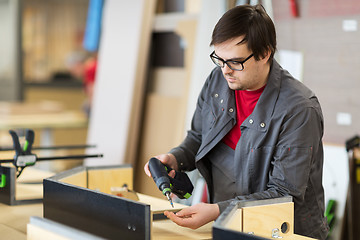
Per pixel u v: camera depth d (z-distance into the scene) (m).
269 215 1.51
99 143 4.30
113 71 4.27
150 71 4.27
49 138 4.99
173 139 3.87
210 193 1.96
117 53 4.25
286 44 3.42
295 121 1.64
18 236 1.63
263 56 1.59
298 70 3.37
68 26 7.82
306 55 3.34
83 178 2.10
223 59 1.60
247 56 1.57
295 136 1.63
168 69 4.10
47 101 7.84
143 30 4.09
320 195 1.78
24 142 2.16
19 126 4.67
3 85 7.21
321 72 3.29
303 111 1.64
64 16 7.80
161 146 3.98
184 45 3.97
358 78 3.14
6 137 5.54
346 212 3.17
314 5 3.29
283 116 1.65
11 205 2.06
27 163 2.14
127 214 1.34
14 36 6.93
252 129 1.72
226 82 1.88
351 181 2.99
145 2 4.09
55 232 1.38
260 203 1.50
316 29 3.29
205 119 1.91
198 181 3.44
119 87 4.19
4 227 1.74
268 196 1.57
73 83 7.73
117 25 4.29
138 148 4.19
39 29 7.71
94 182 2.14
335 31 3.21
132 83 4.07
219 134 1.83
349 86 3.18
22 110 5.71
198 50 3.66
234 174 1.81
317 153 1.74
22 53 6.98
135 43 4.09
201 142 2.01
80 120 5.10
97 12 5.16
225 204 1.54
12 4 6.91
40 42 7.76
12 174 2.05
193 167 2.01
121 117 4.12
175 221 1.52
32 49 7.71
